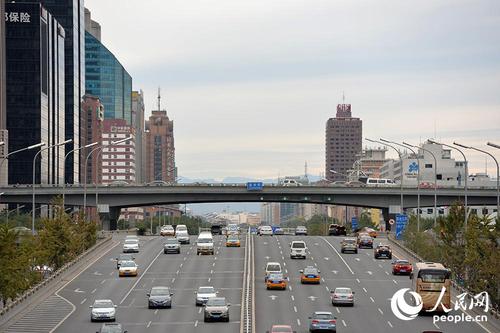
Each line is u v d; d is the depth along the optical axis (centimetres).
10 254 11075
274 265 13988
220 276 14662
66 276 14738
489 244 12431
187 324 10156
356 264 16400
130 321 10394
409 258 17288
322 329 9306
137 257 17462
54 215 19162
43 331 9694
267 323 10181
